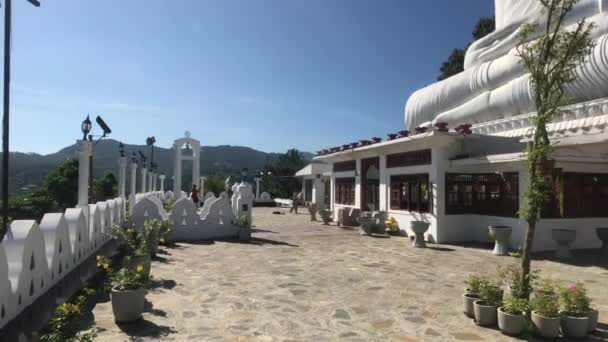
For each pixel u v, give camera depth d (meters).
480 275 10.64
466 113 21.20
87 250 10.12
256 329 6.75
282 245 15.53
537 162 7.22
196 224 16.66
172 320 7.05
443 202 16.70
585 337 6.61
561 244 13.48
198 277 10.10
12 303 5.73
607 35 15.47
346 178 25.16
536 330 6.59
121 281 7.00
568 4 7.09
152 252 12.34
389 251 14.39
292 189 55.31
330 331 6.74
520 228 14.87
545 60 7.15
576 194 15.28
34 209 25.83
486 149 16.52
